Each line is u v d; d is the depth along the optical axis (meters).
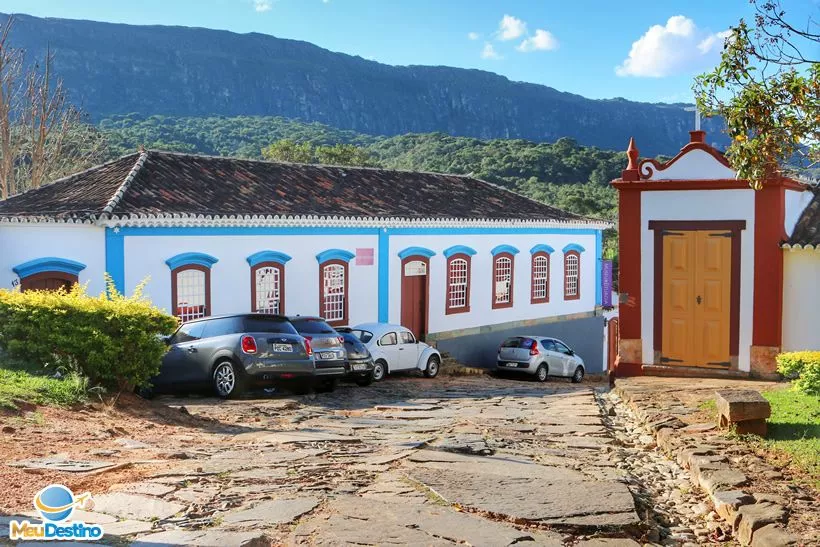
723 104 8.92
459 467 8.09
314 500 6.57
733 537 6.38
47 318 11.73
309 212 22.94
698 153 15.82
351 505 6.48
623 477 7.92
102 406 10.88
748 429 9.55
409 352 22.09
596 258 34.38
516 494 7.00
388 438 10.25
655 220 16.25
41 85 33.38
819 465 7.84
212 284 20.67
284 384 15.30
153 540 5.39
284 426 11.52
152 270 19.47
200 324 15.28
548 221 30.88
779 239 15.17
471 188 32.03
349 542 5.53
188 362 14.88
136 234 19.14
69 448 8.25
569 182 75.75
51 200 21.58
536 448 9.66
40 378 11.03
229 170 24.47
